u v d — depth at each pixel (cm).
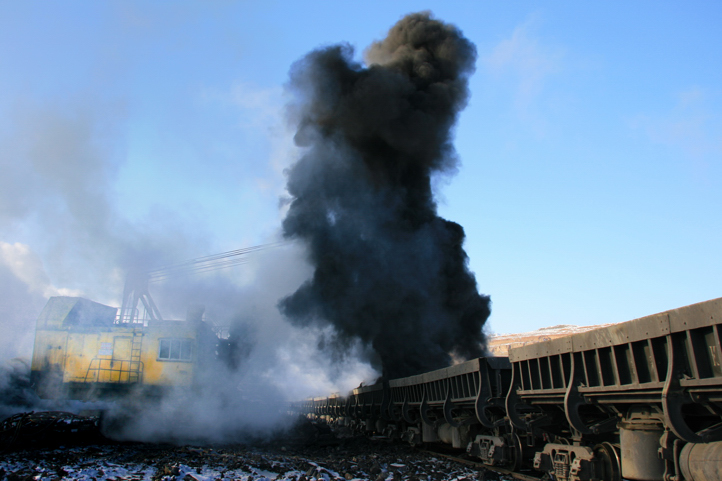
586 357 909
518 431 1228
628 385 789
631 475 815
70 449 1455
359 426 2678
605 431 911
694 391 687
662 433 790
